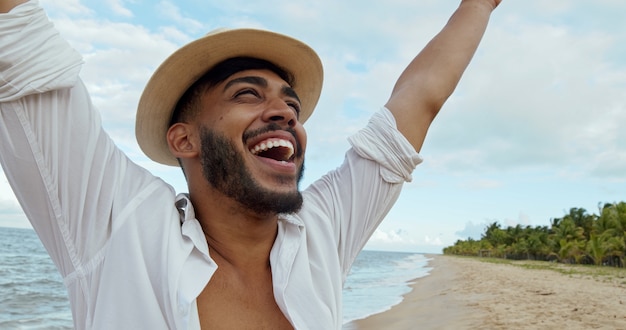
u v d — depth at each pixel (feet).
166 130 6.34
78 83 5.15
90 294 4.81
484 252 360.69
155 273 4.76
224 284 5.26
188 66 5.64
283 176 5.30
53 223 5.00
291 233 5.65
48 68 4.75
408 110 6.62
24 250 154.71
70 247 4.95
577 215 239.09
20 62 4.61
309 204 6.10
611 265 180.14
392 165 6.35
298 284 5.24
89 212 4.95
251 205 5.22
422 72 7.00
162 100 5.90
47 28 4.84
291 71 6.37
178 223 5.17
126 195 5.12
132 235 4.83
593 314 45.50
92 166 5.05
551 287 80.33
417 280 116.57
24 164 4.85
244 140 5.31
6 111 4.75
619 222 179.42
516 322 42.24
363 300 70.69
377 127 6.46
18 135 4.79
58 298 61.82
